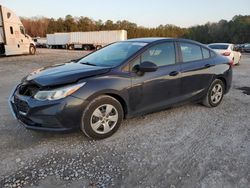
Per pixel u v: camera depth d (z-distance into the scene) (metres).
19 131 4.07
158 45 4.43
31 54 21.42
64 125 3.48
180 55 4.73
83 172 2.96
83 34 42.12
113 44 5.04
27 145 3.61
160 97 4.40
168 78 4.43
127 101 3.98
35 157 3.28
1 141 3.72
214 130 4.22
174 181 2.80
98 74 3.75
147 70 3.97
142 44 4.38
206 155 3.37
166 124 4.45
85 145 3.63
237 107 5.54
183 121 4.61
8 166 3.06
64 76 3.60
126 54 4.20
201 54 5.18
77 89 3.50
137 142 3.74
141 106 4.18
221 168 3.06
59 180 2.81
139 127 4.29
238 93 6.92
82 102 3.53
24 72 11.23
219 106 5.59
